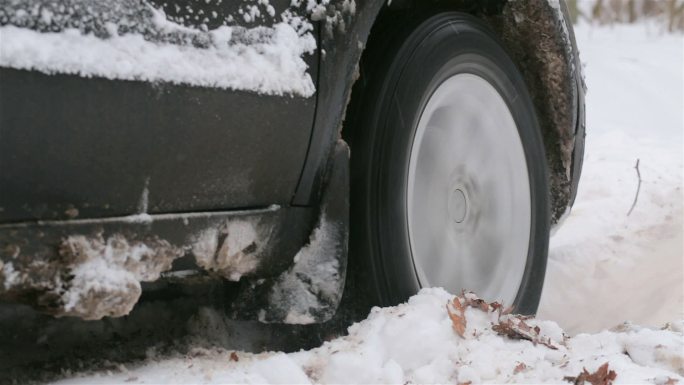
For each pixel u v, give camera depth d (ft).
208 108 8.45
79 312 7.88
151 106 8.01
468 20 12.36
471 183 12.56
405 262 10.81
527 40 13.76
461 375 9.22
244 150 8.91
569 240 18.60
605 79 33.91
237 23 8.72
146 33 7.99
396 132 10.76
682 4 51.96
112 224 8.09
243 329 11.14
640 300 16.61
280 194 9.50
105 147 7.80
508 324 10.15
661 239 19.31
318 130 9.64
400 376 9.14
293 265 9.91
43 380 9.16
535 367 9.38
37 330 9.72
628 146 25.25
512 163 13.10
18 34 7.16
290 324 11.22
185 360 9.71
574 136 14.57
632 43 44.47
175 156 8.35
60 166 7.55
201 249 8.90
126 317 10.50
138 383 8.82
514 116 13.08
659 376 8.87
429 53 11.28
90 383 8.83
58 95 7.38
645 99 32.04
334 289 10.00
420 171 11.69
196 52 8.36
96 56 7.59
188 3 8.32
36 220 7.59
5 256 7.44
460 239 12.37
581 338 10.19
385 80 10.83
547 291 17.15
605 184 21.56
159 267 8.55
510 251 13.08
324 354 9.55
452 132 12.21
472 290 12.49
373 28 11.39
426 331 9.65
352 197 10.69
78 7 7.52
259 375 9.02
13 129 7.20
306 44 9.32
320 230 9.96
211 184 8.78
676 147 25.40
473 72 12.22
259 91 8.82
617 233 19.24
